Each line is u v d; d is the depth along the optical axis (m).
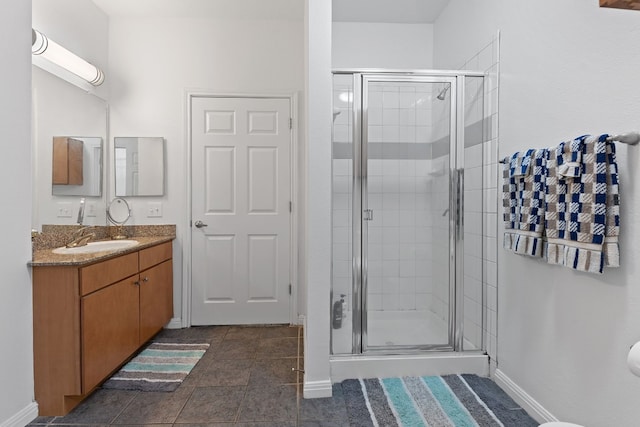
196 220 3.17
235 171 3.19
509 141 2.02
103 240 2.84
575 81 1.51
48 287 1.80
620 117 1.30
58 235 2.37
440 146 2.40
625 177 1.30
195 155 3.16
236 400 1.96
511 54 1.99
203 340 2.84
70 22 2.59
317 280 2.00
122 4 2.89
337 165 2.25
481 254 2.30
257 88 3.17
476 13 2.41
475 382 2.14
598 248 1.31
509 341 2.02
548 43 1.68
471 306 2.33
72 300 1.80
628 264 1.28
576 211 1.40
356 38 3.20
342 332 2.25
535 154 1.68
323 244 2.00
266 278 3.22
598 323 1.41
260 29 3.17
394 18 3.13
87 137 2.74
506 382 2.02
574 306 1.53
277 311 3.23
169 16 3.09
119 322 2.20
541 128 1.74
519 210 1.80
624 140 1.24
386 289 2.50
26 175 1.77
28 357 1.77
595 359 1.42
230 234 3.19
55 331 1.80
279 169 3.21
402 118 2.37
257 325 3.21
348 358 2.20
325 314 2.01
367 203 2.26
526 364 1.87
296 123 3.18
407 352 2.28
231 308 3.21
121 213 3.07
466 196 2.35
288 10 3.01
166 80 3.11
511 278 2.01
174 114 3.12
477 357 2.24
